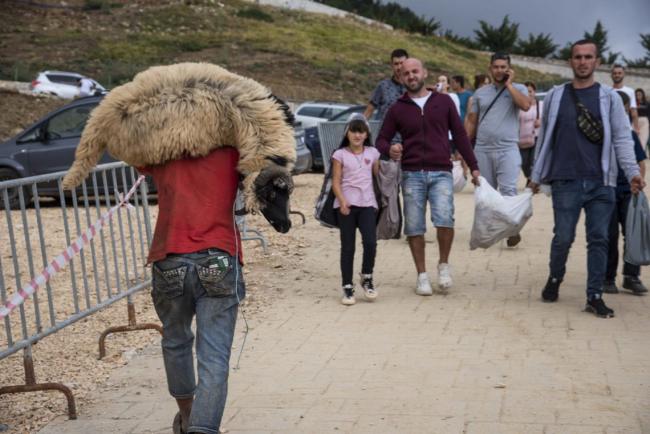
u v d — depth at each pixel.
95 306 6.31
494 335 6.55
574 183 7.11
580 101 7.09
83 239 6.05
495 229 8.11
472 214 13.23
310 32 58.97
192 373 4.38
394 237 8.02
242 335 6.84
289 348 6.41
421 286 7.97
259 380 5.69
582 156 7.06
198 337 4.06
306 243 10.98
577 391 5.24
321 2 82.88
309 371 5.84
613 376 5.50
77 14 58.44
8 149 15.13
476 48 82.19
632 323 6.77
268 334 6.82
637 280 7.82
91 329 7.25
